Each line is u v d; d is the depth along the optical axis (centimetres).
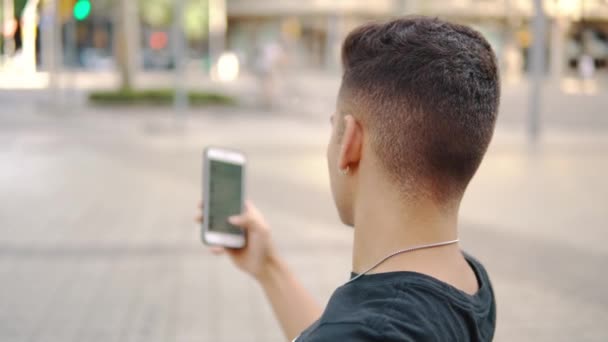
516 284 582
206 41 5072
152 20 3653
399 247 116
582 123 1908
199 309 523
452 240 118
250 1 5347
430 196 115
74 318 502
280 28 5428
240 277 592
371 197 118
